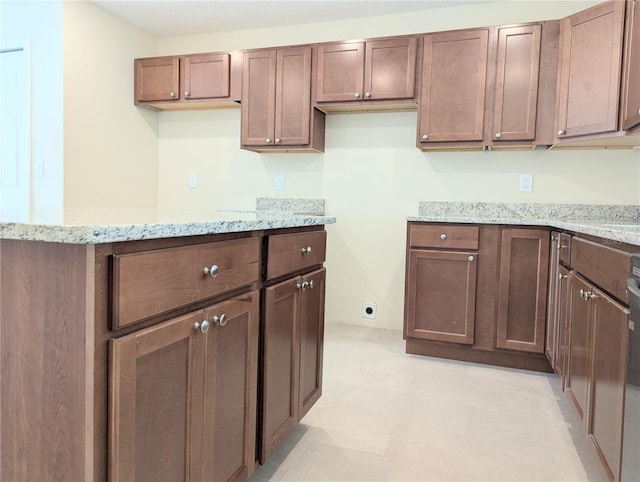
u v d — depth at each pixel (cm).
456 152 318
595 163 290
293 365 154
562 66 260
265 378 135
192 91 338
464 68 278
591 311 155
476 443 172
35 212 117
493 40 272
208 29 359
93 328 76
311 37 344
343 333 324
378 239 339
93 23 320
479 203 312
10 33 314
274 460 157
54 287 79
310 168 352
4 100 320
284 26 349
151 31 365
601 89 242
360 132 338
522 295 248
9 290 83
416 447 168
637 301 107
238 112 368
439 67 283
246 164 368
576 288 180
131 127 359
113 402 79
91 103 323
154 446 90
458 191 319
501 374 247
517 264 248
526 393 221
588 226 164
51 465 82
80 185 320
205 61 333
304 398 165
